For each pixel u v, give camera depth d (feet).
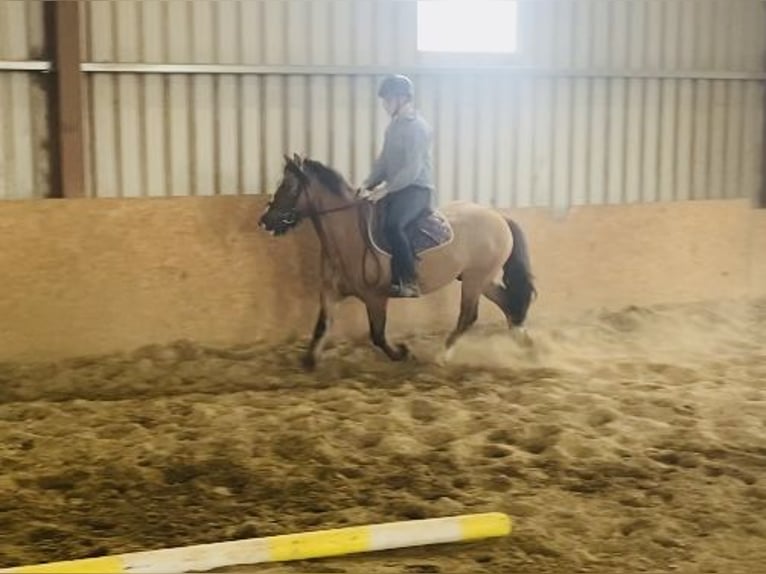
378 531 12.00
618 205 27.09
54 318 22.16
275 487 14.67
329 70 24.85
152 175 23.99
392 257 20.90
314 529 13.16
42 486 14.79
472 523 12.41
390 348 22.17
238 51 24.21
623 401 19.27
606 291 27.14
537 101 27.27
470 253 21.84
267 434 17.13
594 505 14.08
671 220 27.76
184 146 24.13
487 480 15.02
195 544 12.64
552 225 26.32
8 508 13.79
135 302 22.72
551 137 27.58
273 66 24.35
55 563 10.95
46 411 18.56
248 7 24.17
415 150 20.70
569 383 20.74
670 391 20.10
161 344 22.98
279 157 24.85
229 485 14.87
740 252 28.84
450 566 12.07
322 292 21.81
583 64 27.63
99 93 23.35
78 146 23.00
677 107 28.96
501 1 26.71
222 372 21.66
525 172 27.40
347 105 25.30
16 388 20.43
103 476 15.06
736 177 30.01
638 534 13.05
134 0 23.29
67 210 22.03
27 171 23.17
